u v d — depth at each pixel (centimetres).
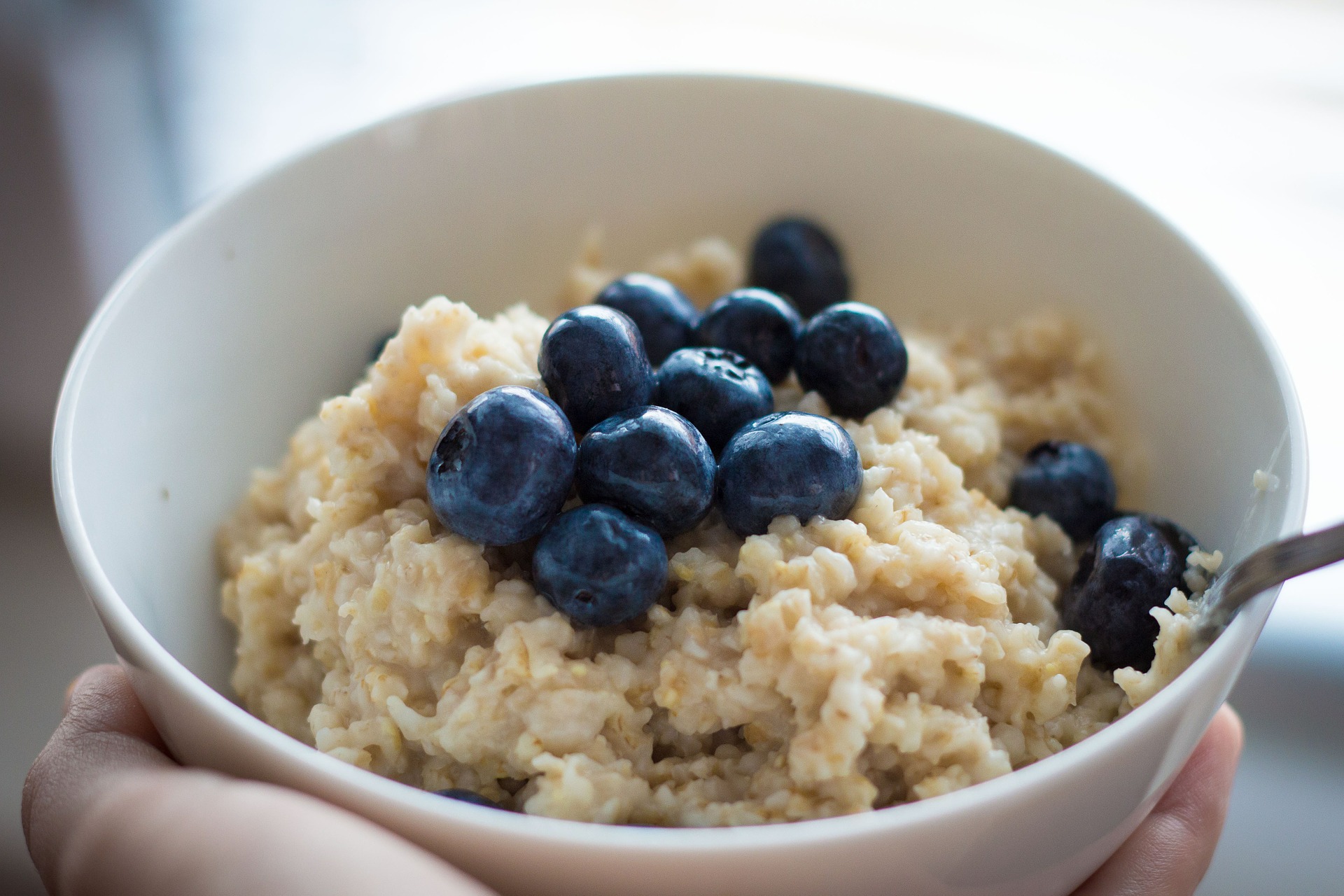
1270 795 30
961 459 24
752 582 22
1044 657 22
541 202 28
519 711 21
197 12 44
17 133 39
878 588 22
